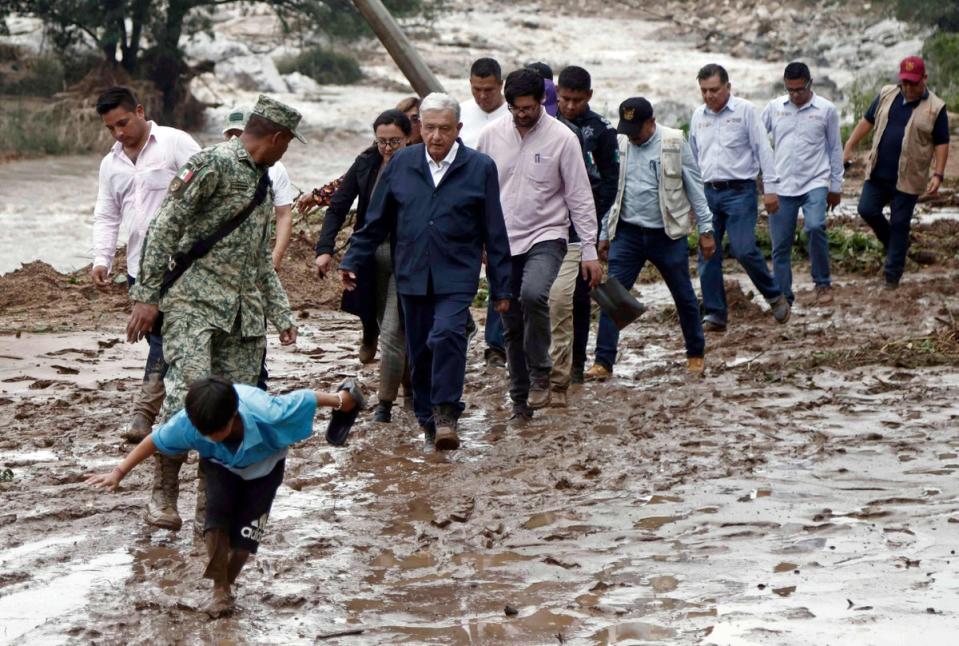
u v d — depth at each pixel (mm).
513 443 15383
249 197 12180
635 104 18797
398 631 9805
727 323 23453
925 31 114188
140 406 15117
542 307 16172
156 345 14953
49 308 25219
